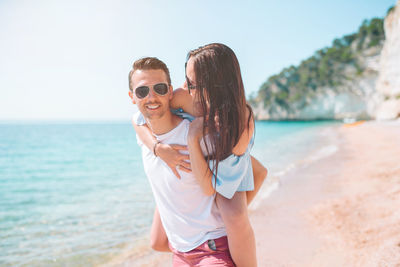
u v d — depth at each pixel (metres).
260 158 12.56
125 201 6.79
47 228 5.11
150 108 1.50
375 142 16.25
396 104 50.94
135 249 3.94
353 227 3.79
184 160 1.54
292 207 5.05
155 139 1.61
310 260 3.06
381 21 96.19
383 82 57.59
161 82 1.50
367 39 97.62
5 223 5.52
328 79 98.69
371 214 4.19
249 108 1.55
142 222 5.13
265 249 3.41
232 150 1.52
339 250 3.19
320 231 3.83
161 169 1.60
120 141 40.97
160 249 1.97
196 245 1.62
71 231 4.86
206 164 1.48
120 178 10.69
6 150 30.41
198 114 1.60
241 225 1.51
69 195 8.13
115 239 4.37
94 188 8.88
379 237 3.33
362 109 90.75
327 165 9.38
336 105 95.38
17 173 14.72
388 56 54.75
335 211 4.55
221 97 1.43
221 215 1.54
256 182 1.94
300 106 103.56
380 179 6.40
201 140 1.49
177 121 1.60
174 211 1.64
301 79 105.56
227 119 1.43
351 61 96.94
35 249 4.15
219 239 1.59
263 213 4.82
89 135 61.25
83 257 3.79
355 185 6.21
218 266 1.52
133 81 1.54
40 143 39.56
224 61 1.44
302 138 25.97
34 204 7.30
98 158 20.27
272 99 110.69
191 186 1.56
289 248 3.40
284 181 7.29
